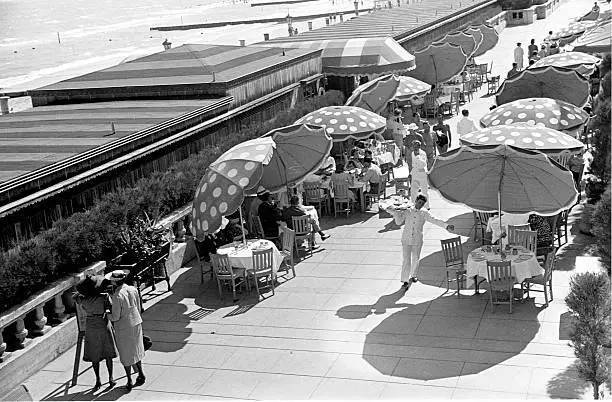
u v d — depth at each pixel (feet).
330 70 92.89
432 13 150.20
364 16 154.81
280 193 63.00
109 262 49.11
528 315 44.09
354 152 74.28
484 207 44.68
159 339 45.47
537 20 209.67
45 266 44.21
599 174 54.19
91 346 39.75
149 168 57.67
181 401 38.52
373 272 52.90
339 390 38.06
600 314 29.89
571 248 53.11
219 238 53.67
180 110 64.39
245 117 71.97
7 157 51.29
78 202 50.19
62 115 67.51
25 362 41.86
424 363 39.88
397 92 83.20
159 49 313.12
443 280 50.55
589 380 30.37
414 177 65.00
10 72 252.21
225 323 46.96
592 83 85.76
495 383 37.22
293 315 47.21
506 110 59.88
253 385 39.47
